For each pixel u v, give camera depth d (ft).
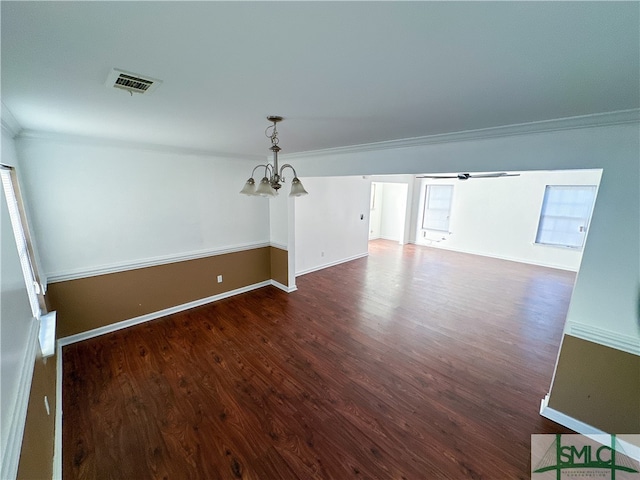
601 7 2.33
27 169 8.88
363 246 24.11
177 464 6.06
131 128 7.93
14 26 2.78
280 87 4.62
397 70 3.89
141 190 11.39
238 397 7.96
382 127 7.34
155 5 2.43
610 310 6.27
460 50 3.27
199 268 13.66
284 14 2.59
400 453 6.35
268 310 13.52
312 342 10.80
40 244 9.37
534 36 2.89
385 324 12.30
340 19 2.66
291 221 15.25
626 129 5.64
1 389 3.09
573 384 6.89
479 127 7.10
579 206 19.89
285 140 9.50
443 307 14.11
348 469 5.99
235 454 6.29
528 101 5.03
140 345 10.41
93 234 10.44
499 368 9.37
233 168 14.10
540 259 21.74
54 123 7.36
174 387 8.30
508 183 22.74
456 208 26.03
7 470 2.88
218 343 10.64
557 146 6.52
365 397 8.02
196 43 3.19
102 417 7.18
